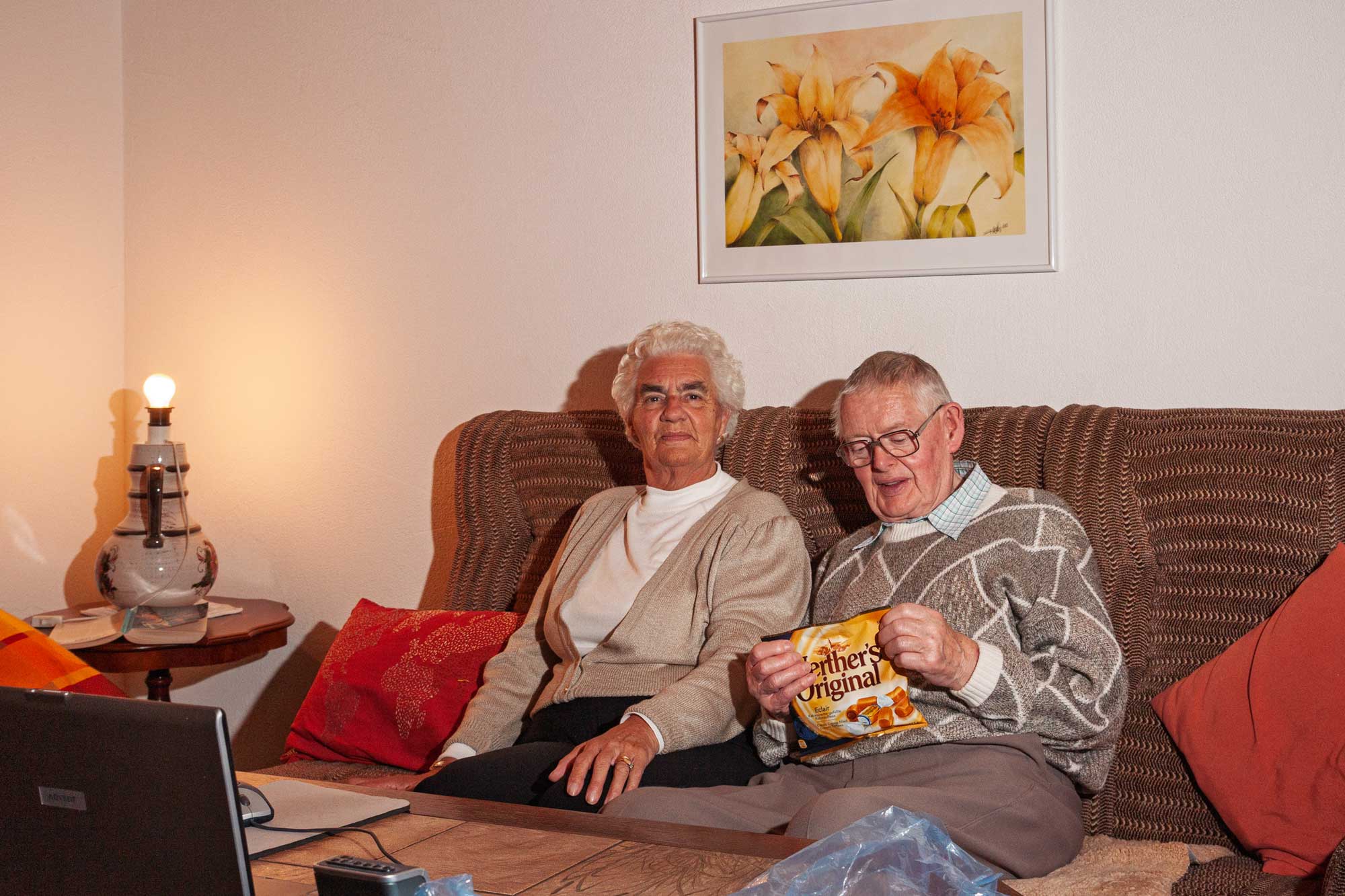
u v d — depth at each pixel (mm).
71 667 1998
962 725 1705
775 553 1985
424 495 2775
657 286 2516
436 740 2184
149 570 2508
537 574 2379
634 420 2166
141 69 3033
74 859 960
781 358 2408
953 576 1779
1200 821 1765
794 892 889
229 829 901
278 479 2932
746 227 2410
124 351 3094
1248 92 2053
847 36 2305
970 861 950
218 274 2975
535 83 2609
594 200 2564
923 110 2258
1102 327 2168
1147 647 1864
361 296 2818
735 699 1868
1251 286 2066
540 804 1702
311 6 2832
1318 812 1586
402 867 927
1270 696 1677
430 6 2705
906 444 1832
